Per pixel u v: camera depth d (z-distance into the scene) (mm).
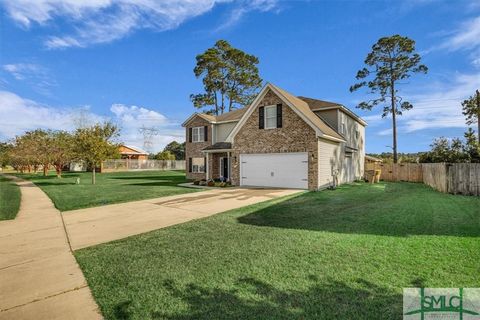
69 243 5570
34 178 25688
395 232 5707
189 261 4363
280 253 4586
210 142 24062
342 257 4336
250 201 10523
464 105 19406
